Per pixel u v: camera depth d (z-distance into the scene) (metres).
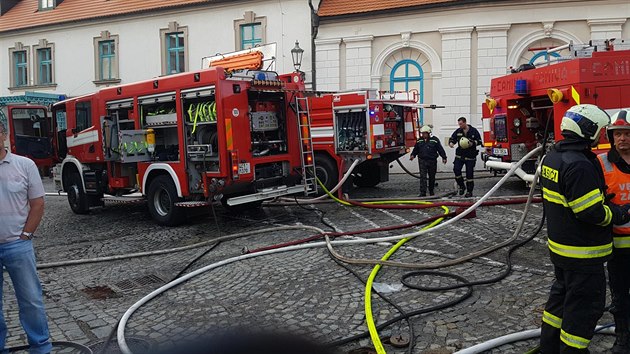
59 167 11.84
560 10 16.28
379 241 7.06
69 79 23.70
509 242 6.65
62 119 11.90
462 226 8.04
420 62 18.06
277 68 19.56
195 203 8.82
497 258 6.29
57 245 8.38
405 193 12.36
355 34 18.47
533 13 16.53
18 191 3.87
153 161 9.59
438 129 17.83
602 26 16.00
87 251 7.89
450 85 17.52
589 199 3.11
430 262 6.28
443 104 17.69
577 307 3.29
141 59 22.03
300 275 5.99
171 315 5.00
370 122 11.38
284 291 5.50
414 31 17.80
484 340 4.14
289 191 9.48
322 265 6.33
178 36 21.42
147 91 9.37
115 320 5.00
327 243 6.97
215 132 8.87
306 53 19.14
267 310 4.98
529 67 10.37
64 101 11.60
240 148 8.62
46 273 6.74
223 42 20.47
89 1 23.94
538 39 16.62
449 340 4.16
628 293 3.71
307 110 9.88
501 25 16.80
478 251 6.45
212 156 8.71
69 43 23.56
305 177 9.76
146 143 9.51
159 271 6.59
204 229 9.06
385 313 4.74
